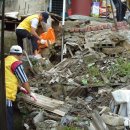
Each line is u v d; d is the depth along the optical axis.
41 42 13.24
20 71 8.08
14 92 8.08
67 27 14.57
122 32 13.63
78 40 13.35
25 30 12.85
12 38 14.63
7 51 14.27
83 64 11.45
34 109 9.01
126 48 12.77
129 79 10.42
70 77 10.75
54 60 13.28
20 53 8.29
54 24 15.16
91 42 12.96
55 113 8.86
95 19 15.88
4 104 5.79
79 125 8.27
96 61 11.55
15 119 8.66
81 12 16.09
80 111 8.92
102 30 14.13
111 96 9.27
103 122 8.20
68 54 13.00
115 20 14.38
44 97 9.55
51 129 8.25
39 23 13.44
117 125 8.12
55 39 14.11
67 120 8.47
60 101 9.44
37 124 8.48
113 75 10.62
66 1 16.38
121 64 11.20
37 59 12.31
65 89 10.10
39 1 16.28
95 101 9.48
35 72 11.62
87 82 10.35
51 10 16.78
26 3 15.97
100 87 10.10
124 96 8.51
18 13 15.00
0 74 5.84
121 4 16.31
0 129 5.78
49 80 10.73
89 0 16.19
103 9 16.38
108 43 12.74
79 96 10.02
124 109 8.53
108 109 8.72
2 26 5.90
